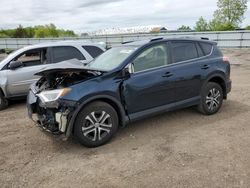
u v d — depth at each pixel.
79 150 4.29
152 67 4.86
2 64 7.02
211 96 5.61
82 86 4.19
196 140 4.43
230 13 54.09
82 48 7.79
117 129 4.90
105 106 4.35
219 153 3.92
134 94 4.59
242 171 3.39
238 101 6.68
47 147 4.46
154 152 4.06
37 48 7.33
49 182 3.40
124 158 3.93
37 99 4.49
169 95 5.01
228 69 5.89
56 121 4.13
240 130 4.77
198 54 5.50
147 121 5.44
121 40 30.80
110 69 4.53
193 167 3.56
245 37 23.95
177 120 5.43
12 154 4.25
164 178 3.34
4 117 6.29
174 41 5.25
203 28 57.53
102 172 3.57
